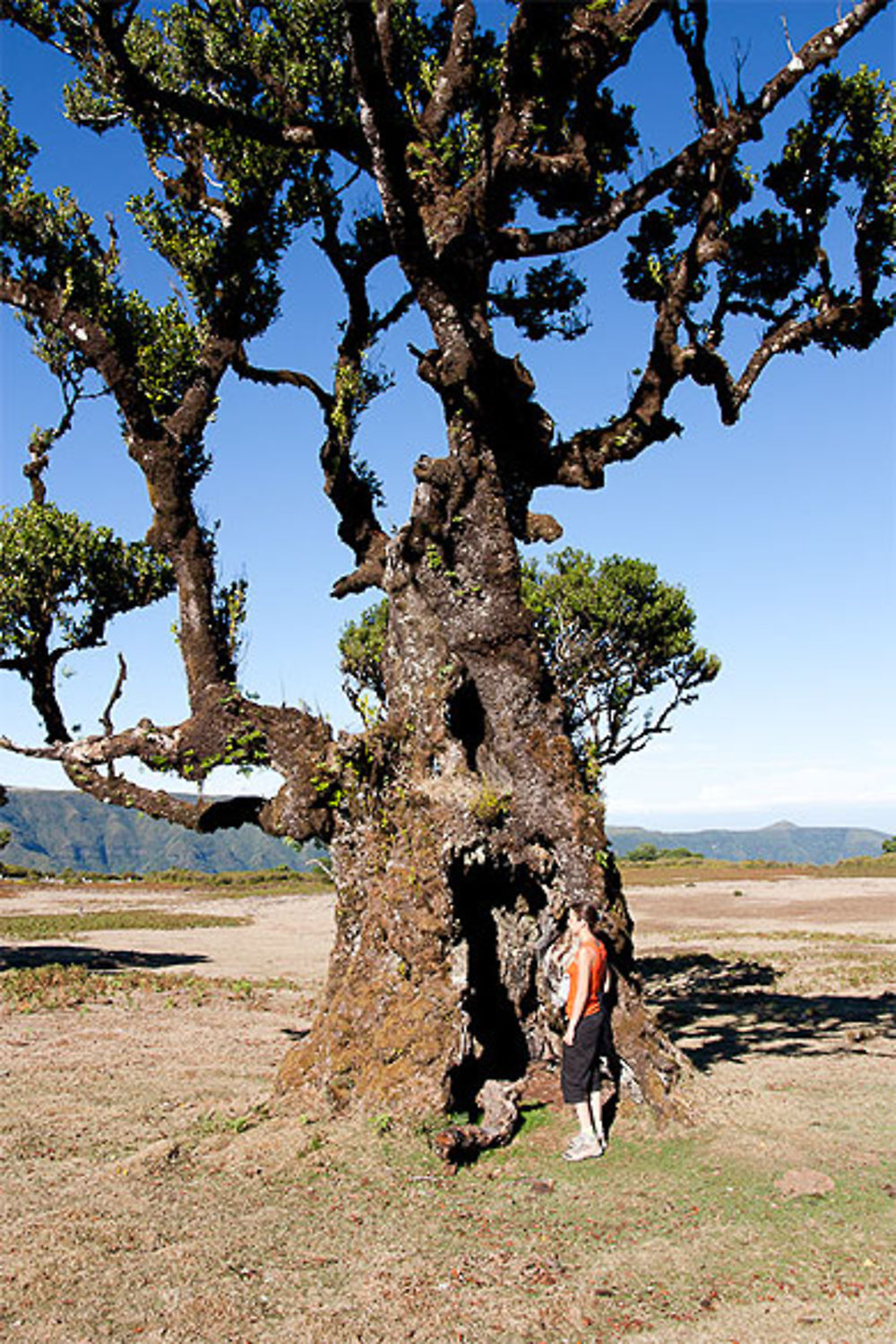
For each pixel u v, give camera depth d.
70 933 28.61
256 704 9.32
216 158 10.45
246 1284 5.16
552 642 23.41
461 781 8.76
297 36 9.94
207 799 9.87
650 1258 5.46
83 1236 5.77
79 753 9.94
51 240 9.78
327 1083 7.99
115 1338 4.60
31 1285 5.12
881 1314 4.78
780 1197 6.25
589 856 8.57
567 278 11.41
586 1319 4.78
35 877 60.66
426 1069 7.73
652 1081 7.94
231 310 10.11
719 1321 4.75
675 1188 6.50
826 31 8.66
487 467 8.88
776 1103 8.33
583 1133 7.20
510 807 8.73
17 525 13.38
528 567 25.22
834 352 10.09
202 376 9.91
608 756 23.52
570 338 11.70
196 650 9.55
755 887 46.25
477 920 8.95
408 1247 5.64
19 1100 9.17
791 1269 5.29
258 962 22.12
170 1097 9.31
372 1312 4.85
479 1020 8.89
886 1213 5.98
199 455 9.91
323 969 20.98
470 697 9.48
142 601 14.18
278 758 9.11
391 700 9.27
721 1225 5.88
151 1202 6.34
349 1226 5.95
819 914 32.44
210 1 10.20
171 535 9.68
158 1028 13.38
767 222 9.91
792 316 10.13
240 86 10.55
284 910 38.72
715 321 10.28
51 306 9.74
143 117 10.35
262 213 10.38
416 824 8.41
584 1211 6.17
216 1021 14.05
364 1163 7.00
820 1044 11.37
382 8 8.88
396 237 8.12
